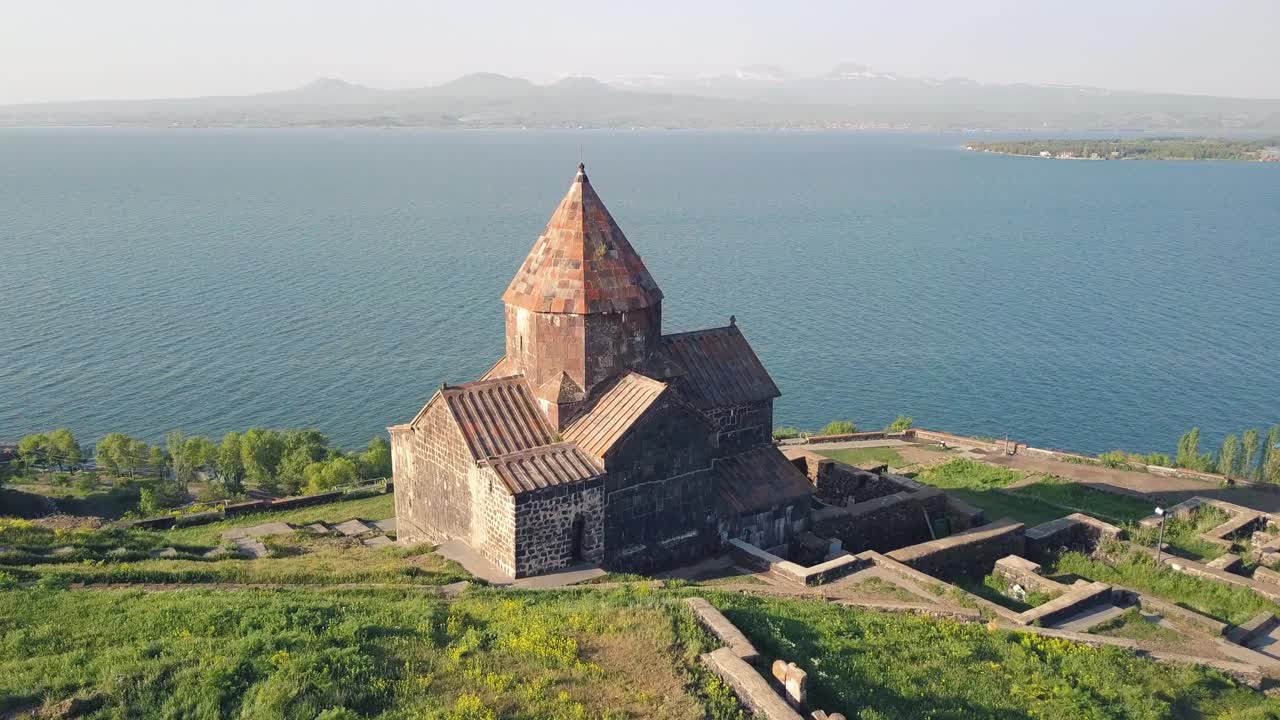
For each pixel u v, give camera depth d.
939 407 71.12
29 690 16.27
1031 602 28.39
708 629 19.66
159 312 92.44
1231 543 33.25
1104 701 20.53
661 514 28.33
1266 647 25.59
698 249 141.00
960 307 101.81
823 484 40.03
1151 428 67.56
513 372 29.69
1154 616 27.05
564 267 27.78
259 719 15.43
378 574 25.22
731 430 32.19
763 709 16.33
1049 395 73.88
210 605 20.36
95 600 21.11
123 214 175.62
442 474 29.17
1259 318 97.25
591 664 17.89
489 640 19.06
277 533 32.53
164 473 53.56
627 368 28.80
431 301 99.06
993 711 19.20
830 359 82.25
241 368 75.62
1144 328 93.31
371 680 16.89
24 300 96.25
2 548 25.92
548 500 25.81
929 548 30.20
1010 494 40.03
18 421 63.91
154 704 15.98
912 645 21.86
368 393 70.62
